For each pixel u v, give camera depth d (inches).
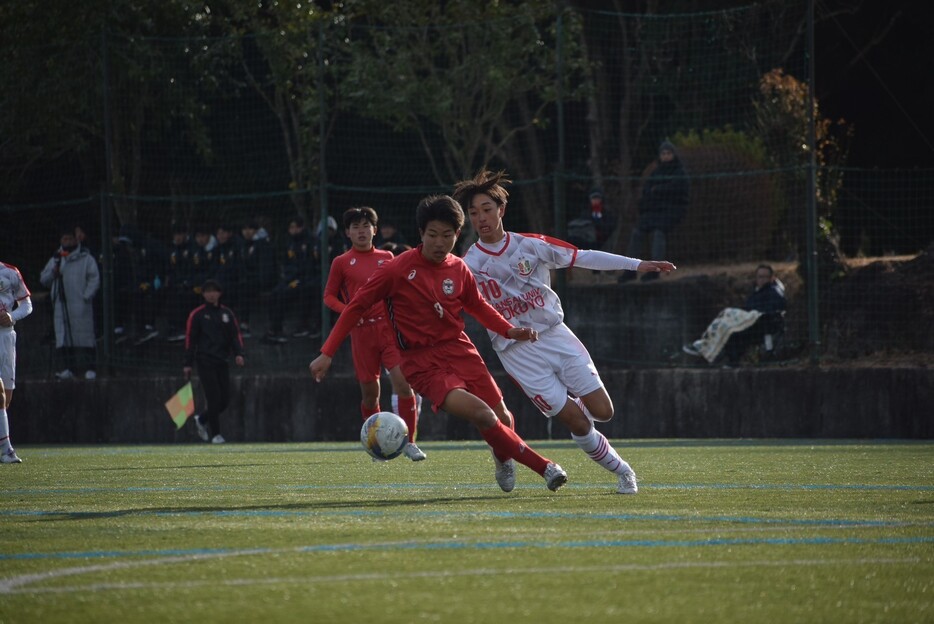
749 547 669.3
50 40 2755.9
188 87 2878.9
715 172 2628.0
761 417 2193.7
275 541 706.8
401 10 2869.1
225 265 2605.8
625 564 610.5
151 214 2970.0
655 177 2321.6
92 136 2910.9
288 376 2458.2
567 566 604.1
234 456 1756.9
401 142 3046.3
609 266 1034.7
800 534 727.7
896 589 544.4
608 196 2800.2
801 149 2534.5
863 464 1401.3
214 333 2326.5
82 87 2748.5
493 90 2810.0
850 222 2728.8
